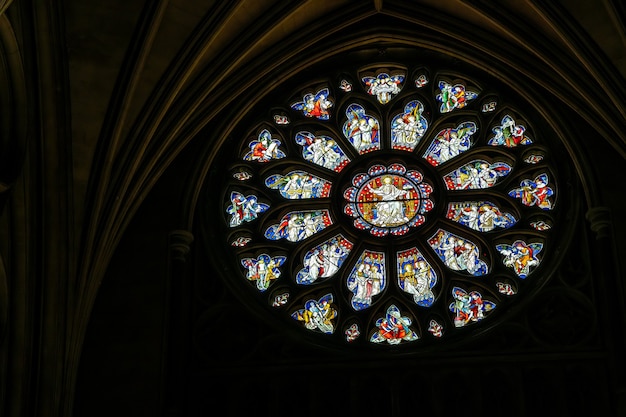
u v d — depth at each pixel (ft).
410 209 108.37
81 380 97.66
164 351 98.37
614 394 93.45
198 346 99.76
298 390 96.63
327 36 112.37
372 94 115.14
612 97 100.32
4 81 91.71
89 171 99.35
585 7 98.73
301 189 110.42
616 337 94.84
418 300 102.89
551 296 99.76
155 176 105.50
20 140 91.86
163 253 103.24
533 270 102.63
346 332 101.30
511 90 112.16
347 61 115.34
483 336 97.96
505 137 110.93
